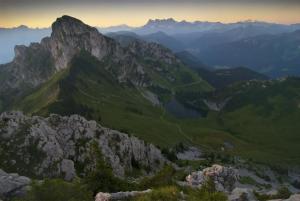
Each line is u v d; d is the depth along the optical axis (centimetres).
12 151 11706
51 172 11425
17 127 12512
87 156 13225
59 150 12206
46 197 4906
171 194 4869
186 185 8388
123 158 14975
